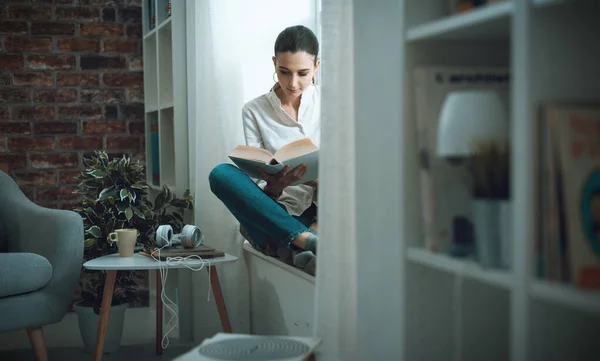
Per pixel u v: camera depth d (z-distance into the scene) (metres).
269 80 3.03
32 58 3.92
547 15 0.91
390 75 1.32
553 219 0.88
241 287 2.98
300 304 2.32
